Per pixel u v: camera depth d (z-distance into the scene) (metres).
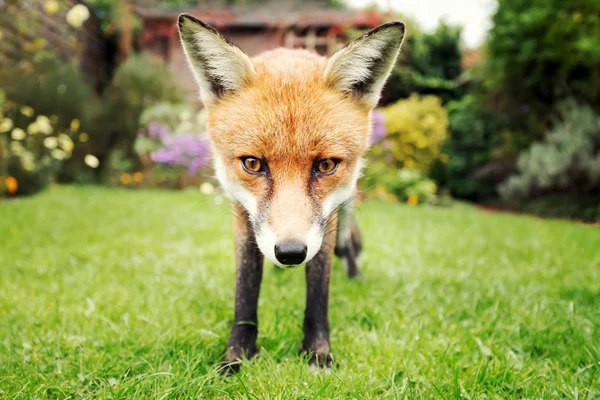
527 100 1.90
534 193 1.69
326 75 0.36
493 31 1.82
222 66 0.37
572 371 0.36
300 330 0.42
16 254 0.67
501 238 0.96
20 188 1.29
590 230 1.12
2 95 1.30
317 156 0.34
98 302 0.49
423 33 2.39
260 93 0.35
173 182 1.76
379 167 1.83
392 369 0.35
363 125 0.38
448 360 0.36
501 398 0.31
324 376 0.33
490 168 1.93
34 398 0.30
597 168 1.45
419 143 1.93
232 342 0.37
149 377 0.32
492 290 0.54
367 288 0.56
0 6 1.44
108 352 0.38
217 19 2.37
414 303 0.51
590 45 1.43
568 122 1.64
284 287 0.55
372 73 0.38
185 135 1.69
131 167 1.87
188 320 0.44
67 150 1.49
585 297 0.53
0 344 0.38
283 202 0.33
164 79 2.01
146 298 0.50
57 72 1.72
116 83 1.96
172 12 2.45
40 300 0.49
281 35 2.39
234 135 0.35
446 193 2.07
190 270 0.61
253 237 0.38
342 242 0.59
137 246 0.75
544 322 0.44
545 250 0.81
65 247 0.73
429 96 2.19
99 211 1.10
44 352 0.37
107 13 2.38
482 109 2.14
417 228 1.06
